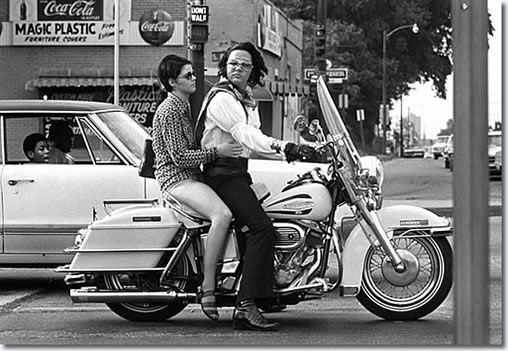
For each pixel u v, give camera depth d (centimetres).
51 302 1065
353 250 864
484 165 454
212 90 848
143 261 861
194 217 852
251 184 856
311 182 855
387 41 7650
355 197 848
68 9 3297
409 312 894
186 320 920
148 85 3234
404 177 4325
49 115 1141
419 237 885
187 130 855
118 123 1166
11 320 934
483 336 457
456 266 461
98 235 863
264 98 3219
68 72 3269
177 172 850
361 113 5722
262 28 3609
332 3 7575
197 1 1859
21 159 1148
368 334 839
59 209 1109
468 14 455
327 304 1019
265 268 825
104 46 3297
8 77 3309
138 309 905
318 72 2750
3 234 1116
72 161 1154
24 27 3300
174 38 3272
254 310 841
